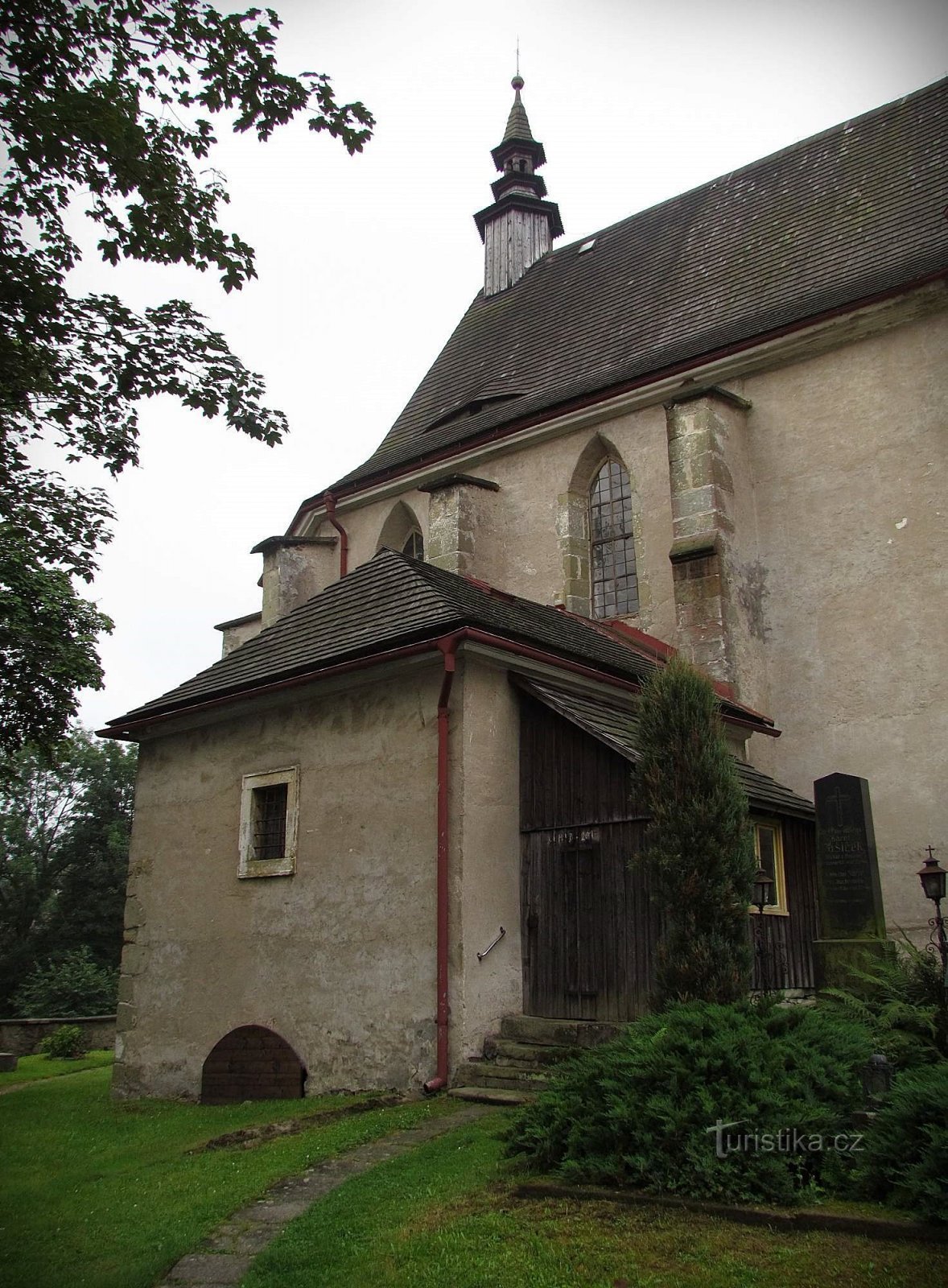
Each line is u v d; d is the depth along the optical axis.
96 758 46.34
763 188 19.66
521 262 25.20
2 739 17.75
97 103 8.96
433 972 9.38
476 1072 8.88
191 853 11.95
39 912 44.31
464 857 9.45
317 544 20.09
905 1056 7.20
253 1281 5.25
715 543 14.30
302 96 9.58
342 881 10.31
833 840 10.36
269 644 12.13
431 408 22.50
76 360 10.38
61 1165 8.22
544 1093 6.80
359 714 10.62
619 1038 7.20
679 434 15.02
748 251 18.50
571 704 10.23
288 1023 10.41
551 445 17.73
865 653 13.96
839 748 13.90
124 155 9.28
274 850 11.23
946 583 13.47
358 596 11.77
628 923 9.27
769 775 13.96
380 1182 6.48
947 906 12.65
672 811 8.55
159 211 9.74
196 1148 8.18
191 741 12.42
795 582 14.73
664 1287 4.69
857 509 14.42
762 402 15.60
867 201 17.28
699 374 16.00
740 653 14.23
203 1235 5.99
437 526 17.56
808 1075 6.22
